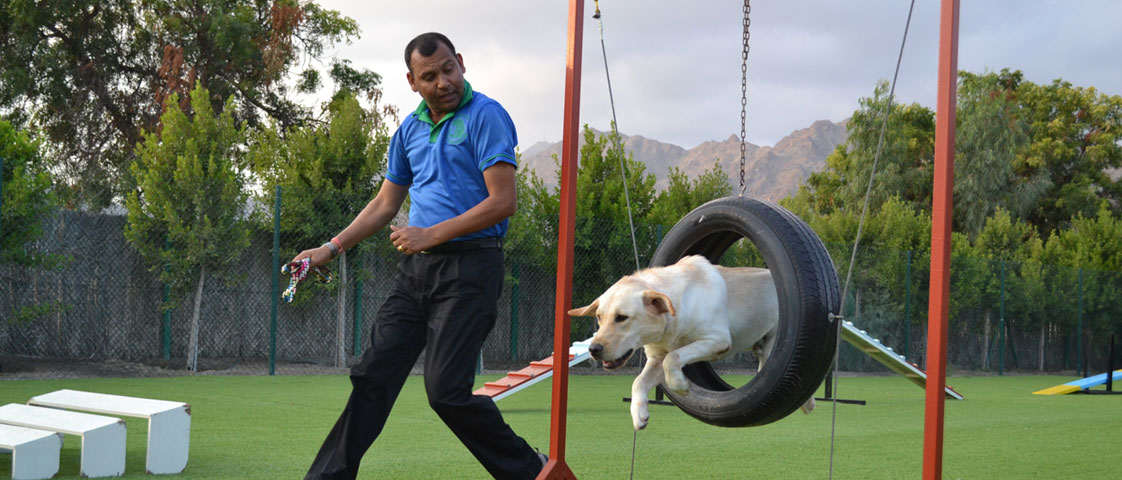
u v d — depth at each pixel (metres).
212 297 12.18
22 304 11.01
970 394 12.24
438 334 2.99
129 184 16.34
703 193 16.62
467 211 2.97
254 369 11.80
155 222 11.36
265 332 12.57
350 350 12.90
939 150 2.88
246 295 12.44
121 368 11.03
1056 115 36.34
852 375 15.82
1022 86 36.78
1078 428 7.91
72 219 11.34
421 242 2.90
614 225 13.88
